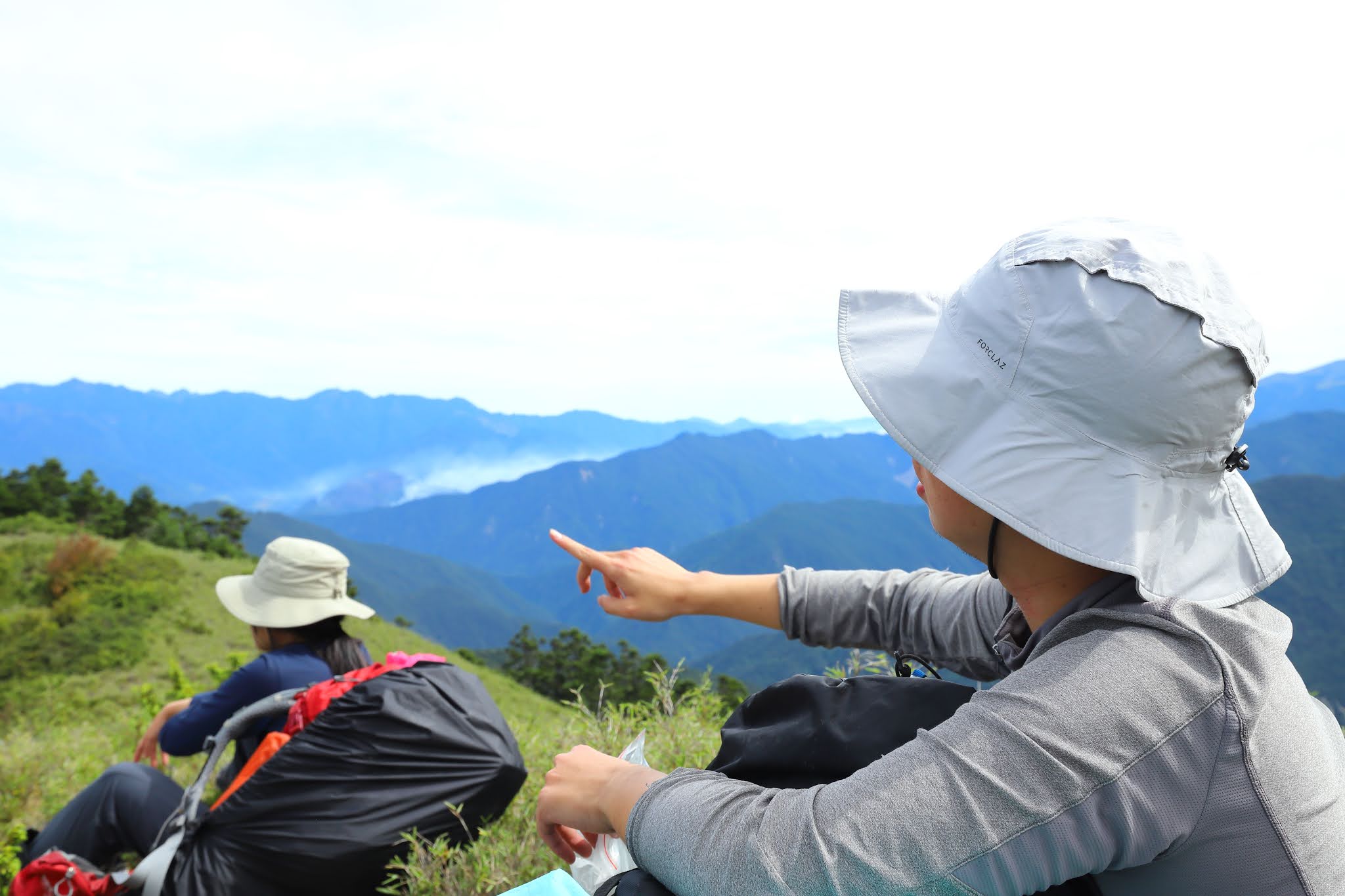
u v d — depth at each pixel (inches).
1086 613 36.8
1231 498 38.0
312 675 156.6
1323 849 34.6
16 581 2037.4
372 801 124.4
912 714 42.7
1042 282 36.7
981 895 33.0
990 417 37.3
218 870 122.2
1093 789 32.9
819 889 33.4
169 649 1642.5
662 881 39.2
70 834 141.3
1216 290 35.9
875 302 42.9
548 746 149.8
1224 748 33.4
